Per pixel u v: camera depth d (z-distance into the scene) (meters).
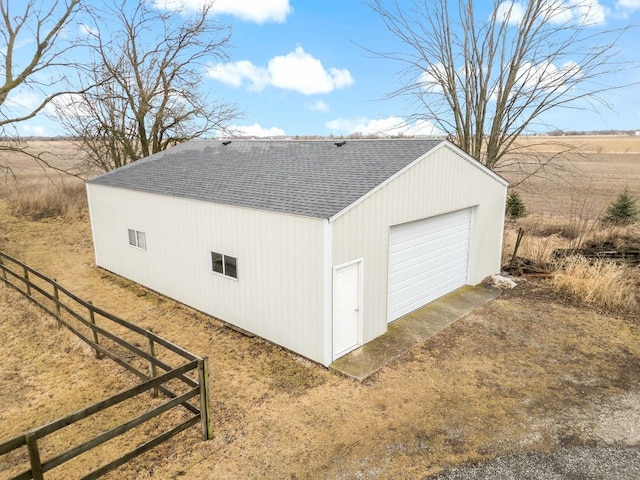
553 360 7.45
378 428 5.61
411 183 8.52
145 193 10.64
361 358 7.47
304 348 7.54
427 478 4.73
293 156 10.96
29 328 8.78
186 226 9.64
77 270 13.11
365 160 9.18
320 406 6.11
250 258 8.22
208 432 5.38
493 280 11.73
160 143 20.78
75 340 8.14
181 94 19.84
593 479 4.68
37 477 3.97
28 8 14.20
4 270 11.32
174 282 10.43
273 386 6.68
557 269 11.79
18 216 19.78
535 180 30.56
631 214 17.08
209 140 15.66
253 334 8.53
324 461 5.02
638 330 8.62
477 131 16.42
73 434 5.51
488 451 5.16
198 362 5.21
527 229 16.44
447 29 16.17
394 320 9.08
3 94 14.27
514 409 6.03
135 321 9.35
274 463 4.98
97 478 4.61
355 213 7.22
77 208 20.64
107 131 19.50
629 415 5.87
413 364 7.30
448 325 8.89
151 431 5.57
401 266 9.02
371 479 4.72
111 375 7.00
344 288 7.37
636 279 11.07
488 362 7.38
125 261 12.11
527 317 9.30
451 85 16.55
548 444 5.29
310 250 7.03
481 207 11.17
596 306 9.87
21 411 6.02
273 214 7.51
